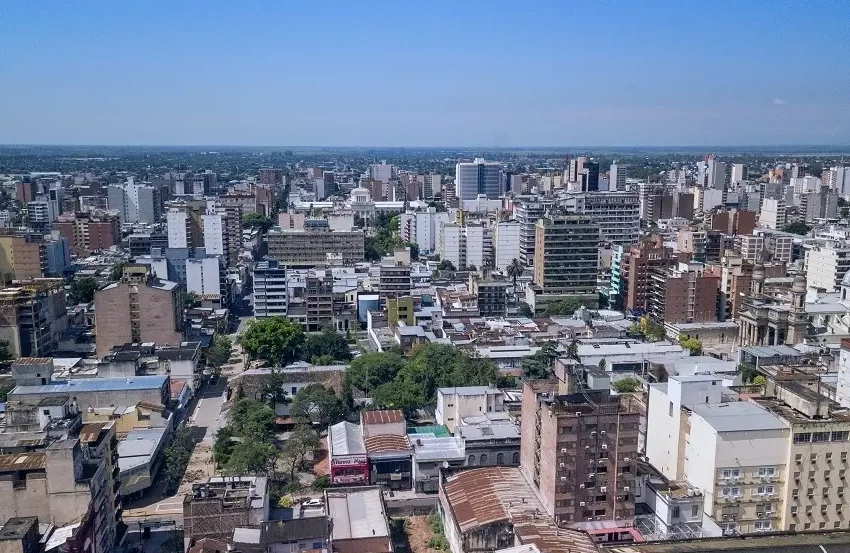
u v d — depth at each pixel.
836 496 148.62
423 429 193.38
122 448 181.62
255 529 140.75
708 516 144.25
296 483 176.62
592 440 141.88
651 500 149.25
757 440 145.12
